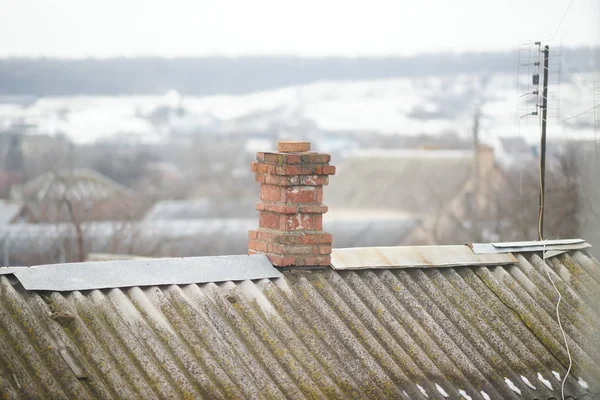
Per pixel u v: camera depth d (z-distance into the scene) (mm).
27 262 48844
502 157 65500
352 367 9078
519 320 10609
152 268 9391
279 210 10039
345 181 72625
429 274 10766
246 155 77750
